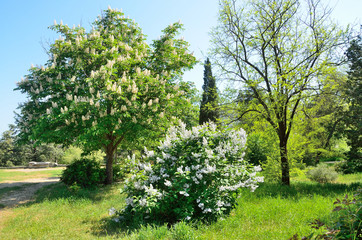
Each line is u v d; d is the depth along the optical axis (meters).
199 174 5.82
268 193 8.36
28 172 21.62
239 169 6.54
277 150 11.09
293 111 10.41
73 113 10.77
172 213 5.98
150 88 11.75
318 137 17.20
